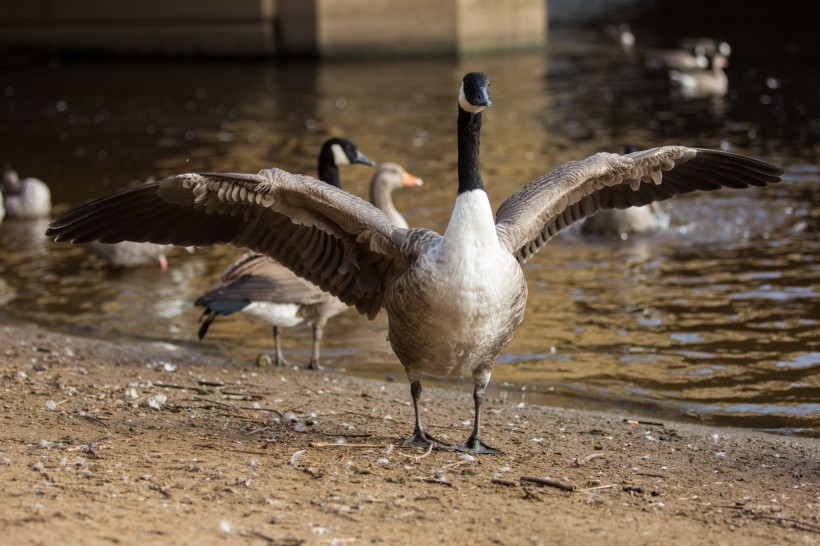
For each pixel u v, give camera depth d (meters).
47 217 15.60
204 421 7.32
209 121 22.73
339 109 23.66
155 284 12.28
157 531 4.80
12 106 25.88
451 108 23.31
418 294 6.09
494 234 6.14
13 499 5.13
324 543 4.79
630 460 6.78
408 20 32.91
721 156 7.15
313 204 6.45
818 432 7.70
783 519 5.51
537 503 5.61
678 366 9.20
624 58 31.52
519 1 34.12
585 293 11.37
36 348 9.57
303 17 32.91
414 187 15.98
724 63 27.47
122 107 25.22
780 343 9.66
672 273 12.02
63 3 35.12
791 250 12.74
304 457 6.35
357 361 9.73
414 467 6.23
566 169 7.06
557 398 8.55
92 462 5.95
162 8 34.06
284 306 9.24
